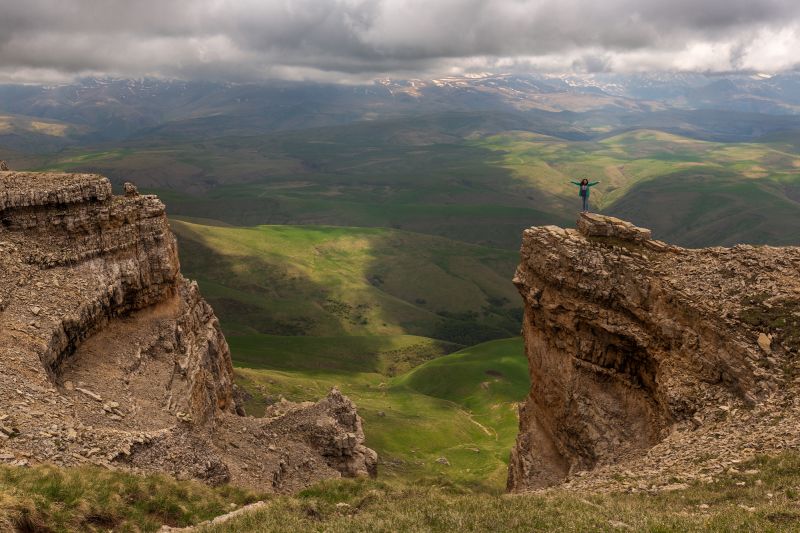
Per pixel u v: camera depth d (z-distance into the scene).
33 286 57.91
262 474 62.34
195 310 87.69
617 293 62.22
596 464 61.28
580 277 65.38
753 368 48.03
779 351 48.41
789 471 34.69
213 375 83.25
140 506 32.78
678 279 58.97
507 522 30.66
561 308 68.38
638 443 59.16
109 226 70.69
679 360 55.16
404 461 151.12
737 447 41.16
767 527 26.61
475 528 29.97
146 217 76.81
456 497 39.06
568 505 33.06
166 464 42.56
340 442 80.44
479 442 188.62
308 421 83.50
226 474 47.38
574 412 66.31
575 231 71.25
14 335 49.41
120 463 39.28
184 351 72.38
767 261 57.19
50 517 27.59
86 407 47.34
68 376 53.25
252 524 31.34
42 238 64.31
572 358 67.06
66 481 30.67
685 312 55.59
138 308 73.31
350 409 95.25
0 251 58.88
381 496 38.91
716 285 56.44
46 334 51.91
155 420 52.03
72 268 64.19
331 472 72.19
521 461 74.50
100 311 63.69
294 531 29.53
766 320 50.72
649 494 36.59
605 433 62.09
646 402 60.25
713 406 49.59
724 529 26.94
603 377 64.56
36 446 35.72
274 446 72.31
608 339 63.28
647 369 60.59
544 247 71.69
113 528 29.94
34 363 47.31
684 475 38.88
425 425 189.00
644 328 60.16
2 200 62.19
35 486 29.05
